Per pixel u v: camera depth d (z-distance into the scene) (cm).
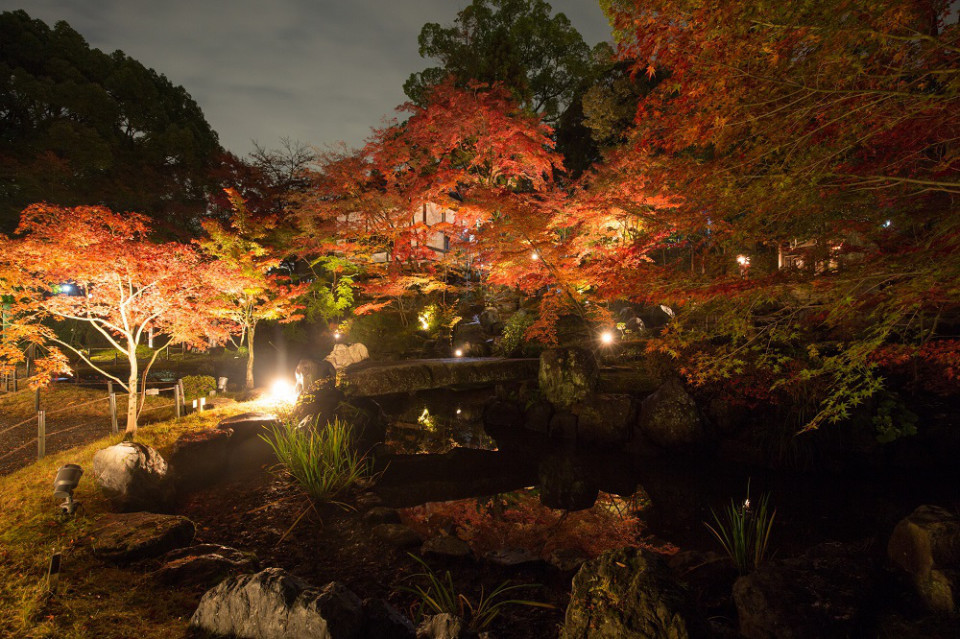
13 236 2077
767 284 471
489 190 1089
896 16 307
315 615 312
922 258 376
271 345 2028
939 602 386
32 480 634
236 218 1477
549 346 1431
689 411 988
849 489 822
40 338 793
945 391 832
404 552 574
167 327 919
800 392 887
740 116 391
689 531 706
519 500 837
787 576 418
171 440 836
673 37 402
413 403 1346
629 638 303
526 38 2520
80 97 2222
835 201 438
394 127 1579
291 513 668
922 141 399
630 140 1060
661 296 535
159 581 441
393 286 1666
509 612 455
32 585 404
